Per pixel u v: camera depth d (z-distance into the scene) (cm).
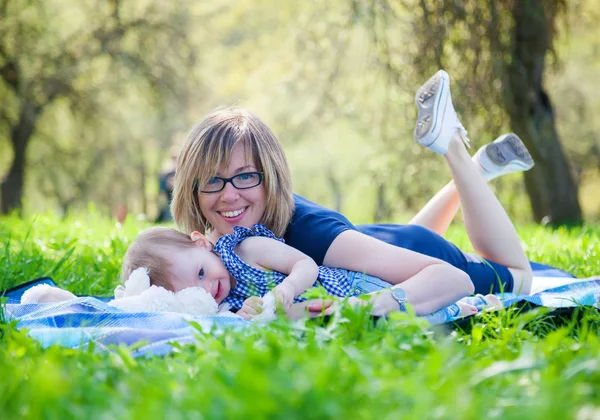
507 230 576
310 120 2405
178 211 507
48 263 686
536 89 1702
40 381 262
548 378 281
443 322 437
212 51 2836
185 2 2661
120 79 2620
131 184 3403
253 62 2567
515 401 259
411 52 1634
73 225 951
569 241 904
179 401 249
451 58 1611
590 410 234
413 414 226
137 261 474
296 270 445
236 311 472
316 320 393
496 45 1590
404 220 1903
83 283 645
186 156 491
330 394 242
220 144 475
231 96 2738
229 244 473
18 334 371
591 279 561
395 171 2169
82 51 2516
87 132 2859
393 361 309
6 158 2892
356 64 1919
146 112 2897
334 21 1898
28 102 2531
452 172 589
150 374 303
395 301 436
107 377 301
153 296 442
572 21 1884
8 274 635
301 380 244
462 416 230
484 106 1625
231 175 476
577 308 427
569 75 2997
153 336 380
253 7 2538
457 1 1560
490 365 312
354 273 473
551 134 1764
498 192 2244
